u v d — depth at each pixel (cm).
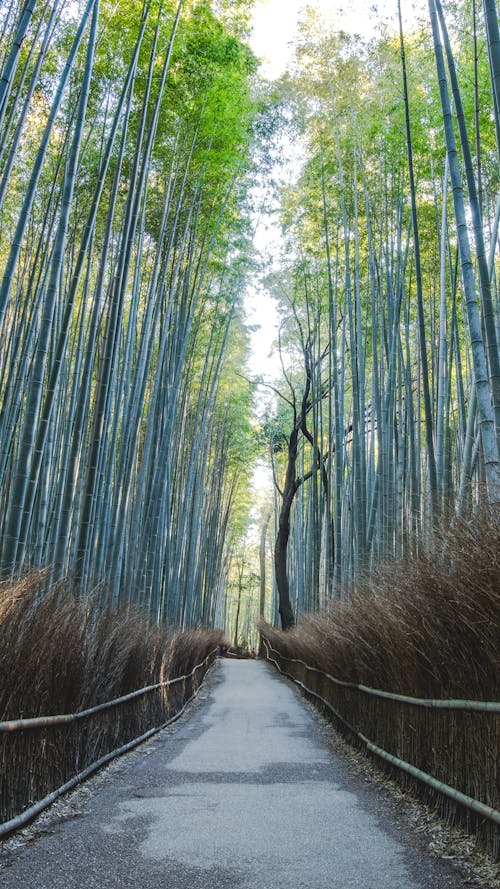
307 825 334
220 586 2848
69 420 795
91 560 749
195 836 313
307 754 550
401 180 948
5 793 307
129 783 428
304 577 1659
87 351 614
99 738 465
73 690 397
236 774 461
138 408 778
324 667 797
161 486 933
